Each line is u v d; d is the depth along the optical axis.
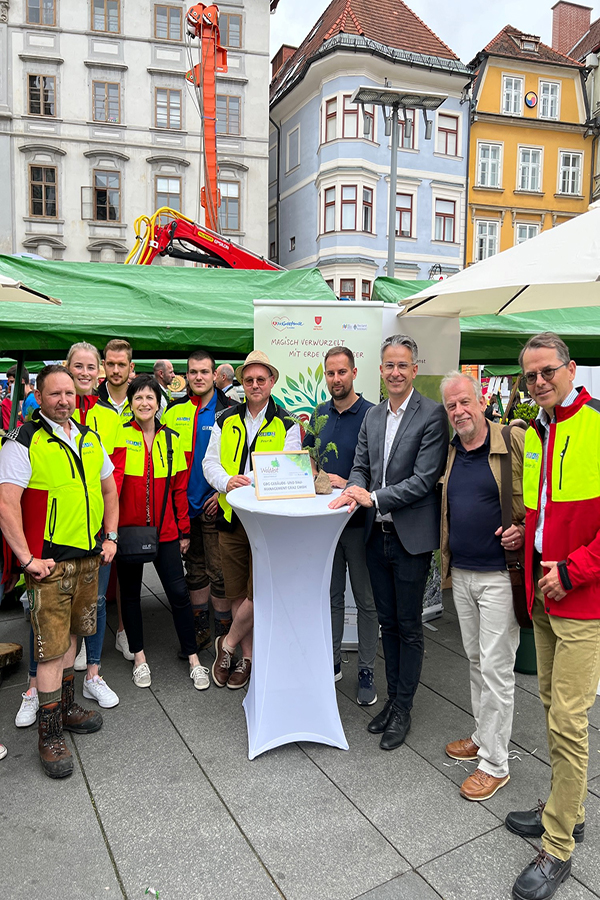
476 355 5.34
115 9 20.50
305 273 5.30
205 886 2.07
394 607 3.04
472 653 2.74
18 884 2.07
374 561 3.03
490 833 2.33
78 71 20.38
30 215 20.45
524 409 4.43
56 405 2.66
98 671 3.49
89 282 4.71
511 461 2.52
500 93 23.52
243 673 3.52
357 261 21.14
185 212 21.56
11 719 3.18
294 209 23.45
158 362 5.45
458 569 2.65
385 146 21.52
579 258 2.31
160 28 20.89
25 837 2.29
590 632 2.09
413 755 2.86
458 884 2.09
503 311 3.77
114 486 3.09
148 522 3.45
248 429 3.48
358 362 4.16
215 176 13.67
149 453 3.47
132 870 2.13
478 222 23.69
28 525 2.65
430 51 22.20
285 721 2.89
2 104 19.95
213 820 2.39
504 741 2.57
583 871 2.14
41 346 4.07
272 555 2.77
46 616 2.65
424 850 2.24
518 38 24.44
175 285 4.87
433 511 2.91
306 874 2.12
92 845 2.25
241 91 21.67
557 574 2.07
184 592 3.59
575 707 2.08
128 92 20.80
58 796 2.53
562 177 24.45
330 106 21.08
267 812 2.44
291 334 4.13
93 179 20.81
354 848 2.25
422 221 22.39
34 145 20.19
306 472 2.95
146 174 21.20
